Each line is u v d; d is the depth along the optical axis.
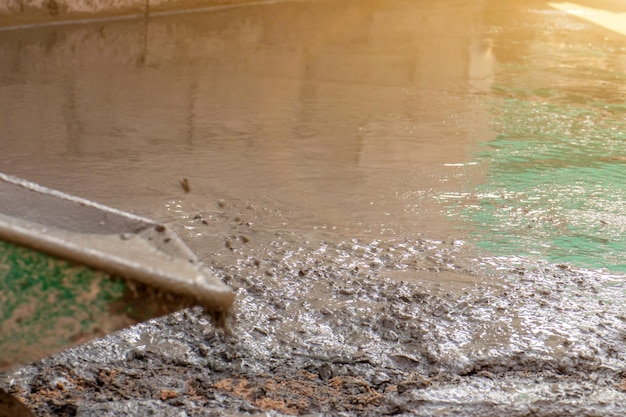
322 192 7.63
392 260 6.19
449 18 20.56
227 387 4.55
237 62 13.54
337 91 11.93
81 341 3.17
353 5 22.03
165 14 18.25
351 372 4.74
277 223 6.80
